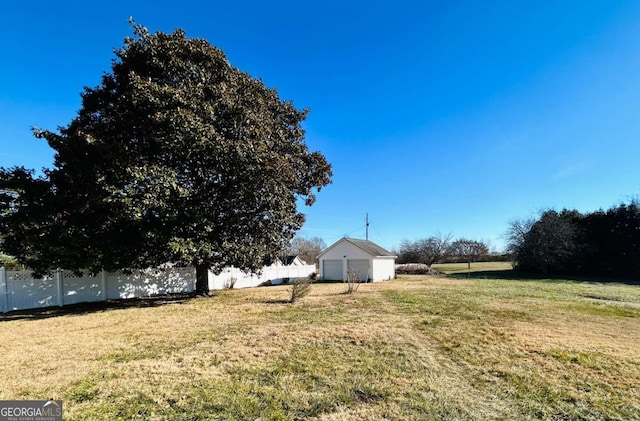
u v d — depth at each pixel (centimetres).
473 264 3903
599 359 500
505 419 323
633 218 2342
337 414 329
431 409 341
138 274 1356
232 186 1153
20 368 458
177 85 1084
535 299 1176
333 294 1358
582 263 2542
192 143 993
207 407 341
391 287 1688
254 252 1231
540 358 506
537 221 2716
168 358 502
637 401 365
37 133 1010
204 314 897
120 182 962
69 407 340
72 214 1062
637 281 2072
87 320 829
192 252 1062
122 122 1099
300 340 602
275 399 361
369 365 472
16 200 1011
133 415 324
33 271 1043
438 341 598
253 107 1201
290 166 1239
